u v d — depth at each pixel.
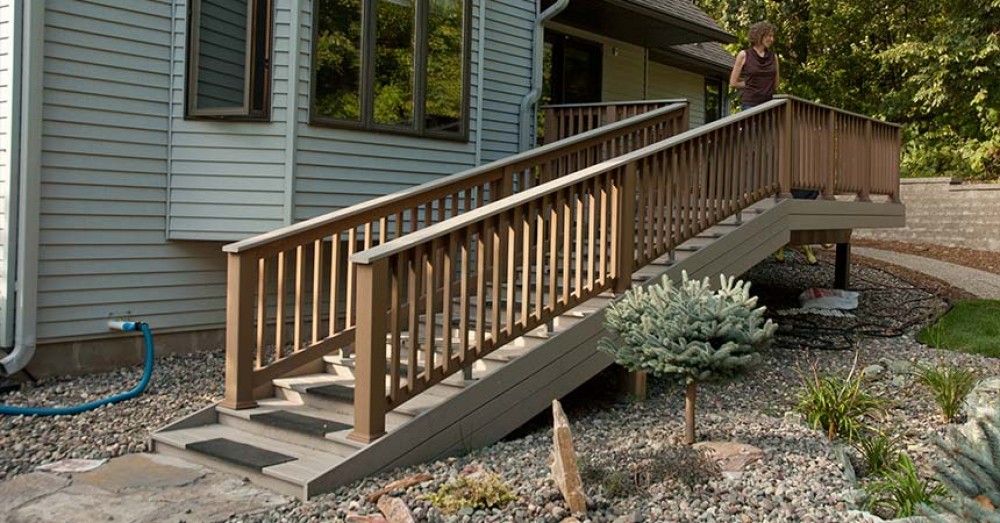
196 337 6.73
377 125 7.07
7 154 5.58
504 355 4.73
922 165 15.81
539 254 4.76
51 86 5.74
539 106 11.28
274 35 6.43
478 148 8.10
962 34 14.86
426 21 7.41
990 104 15.14
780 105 6.96
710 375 3.88
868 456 4.21
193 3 6.42
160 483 3.83
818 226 7.41
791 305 8.78
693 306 3.96
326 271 7.55
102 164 6.04
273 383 4.96
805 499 3.44
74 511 3.44
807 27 18.62
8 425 4.73
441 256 5.98
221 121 6.43
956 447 2.09
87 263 5.98
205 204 6.45
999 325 7.61
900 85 18.06
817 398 4.82
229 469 3.97
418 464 4.04
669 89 15.00
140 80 6.24
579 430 4.74
